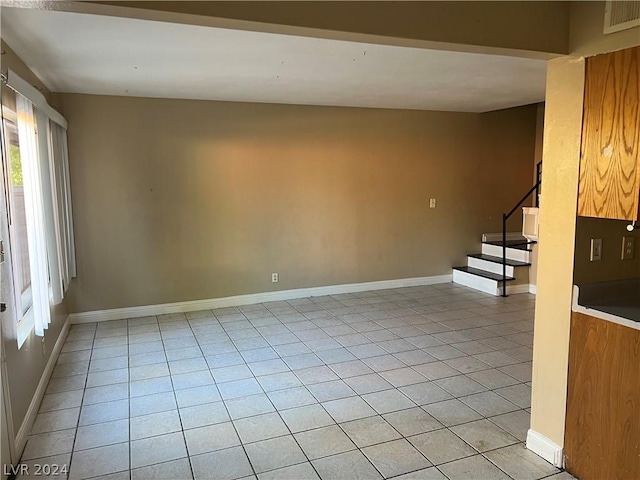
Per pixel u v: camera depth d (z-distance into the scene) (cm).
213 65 355
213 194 524
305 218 572
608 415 213
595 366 218
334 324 477
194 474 235
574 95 217
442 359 382
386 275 627
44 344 340
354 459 246
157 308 514
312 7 174
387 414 293
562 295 232
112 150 479
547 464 240
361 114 585
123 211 489
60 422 287
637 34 189
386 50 320
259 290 559
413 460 245
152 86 431
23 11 236
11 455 238
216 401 313
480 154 659
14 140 307
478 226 673
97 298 489
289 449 256
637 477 203
